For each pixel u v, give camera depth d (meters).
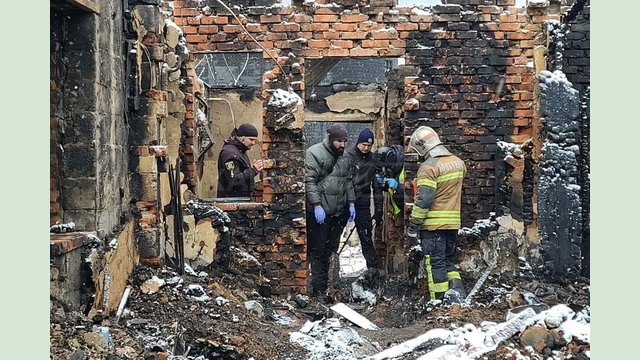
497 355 5.77
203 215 8.34
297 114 8.47
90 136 6.45
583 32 8.22
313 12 8.59
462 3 8.56
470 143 8.56
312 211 8.95
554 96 7.97
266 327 7.08
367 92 10.84
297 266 8.63
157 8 7.80
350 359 6.33
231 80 14.93
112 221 6.96
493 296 7.80
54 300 5.48
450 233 7.95
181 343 6.09
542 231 8.05
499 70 8.58
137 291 7.06
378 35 8.57
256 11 8.62
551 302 7.29
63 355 4.86
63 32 6.44
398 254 9.15
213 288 7.53
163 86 8.14
